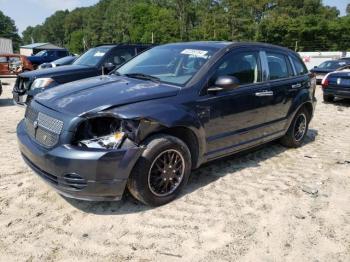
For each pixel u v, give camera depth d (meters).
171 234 3.37
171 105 3.79
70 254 3.05
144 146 3.53
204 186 4.40
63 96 3.84
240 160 5.42
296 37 69.69
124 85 4.12
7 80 19.27
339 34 68.12
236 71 4.62
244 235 3.38
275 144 6.33
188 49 4.75
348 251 3.20
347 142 6.71
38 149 3.54
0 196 4.00
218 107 4.26
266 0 81.62
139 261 2.98
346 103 11.80
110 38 103.50
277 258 3.08
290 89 5.54
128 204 3.88
